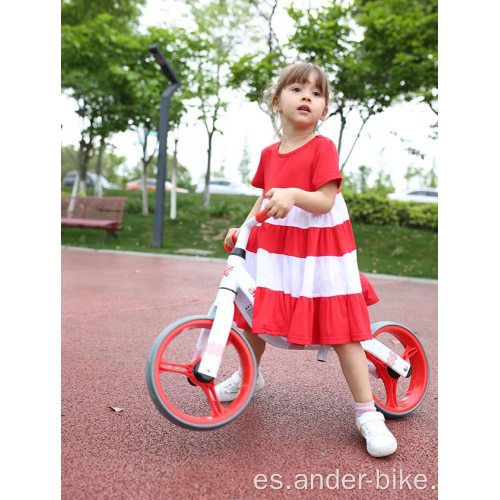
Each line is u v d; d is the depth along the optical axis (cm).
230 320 165
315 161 176
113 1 1255
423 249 880
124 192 1802
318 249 172
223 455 159
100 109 1254
